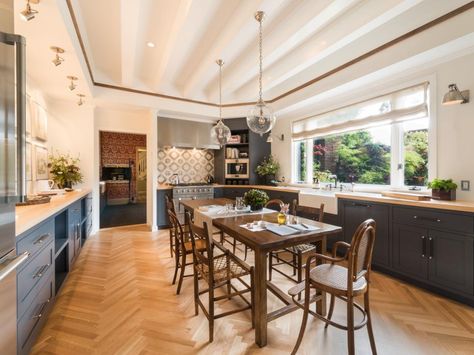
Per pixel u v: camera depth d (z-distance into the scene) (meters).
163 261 3.09
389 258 2.60
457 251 2.07
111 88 4.04
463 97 2.34
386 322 1.84
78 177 3.85
